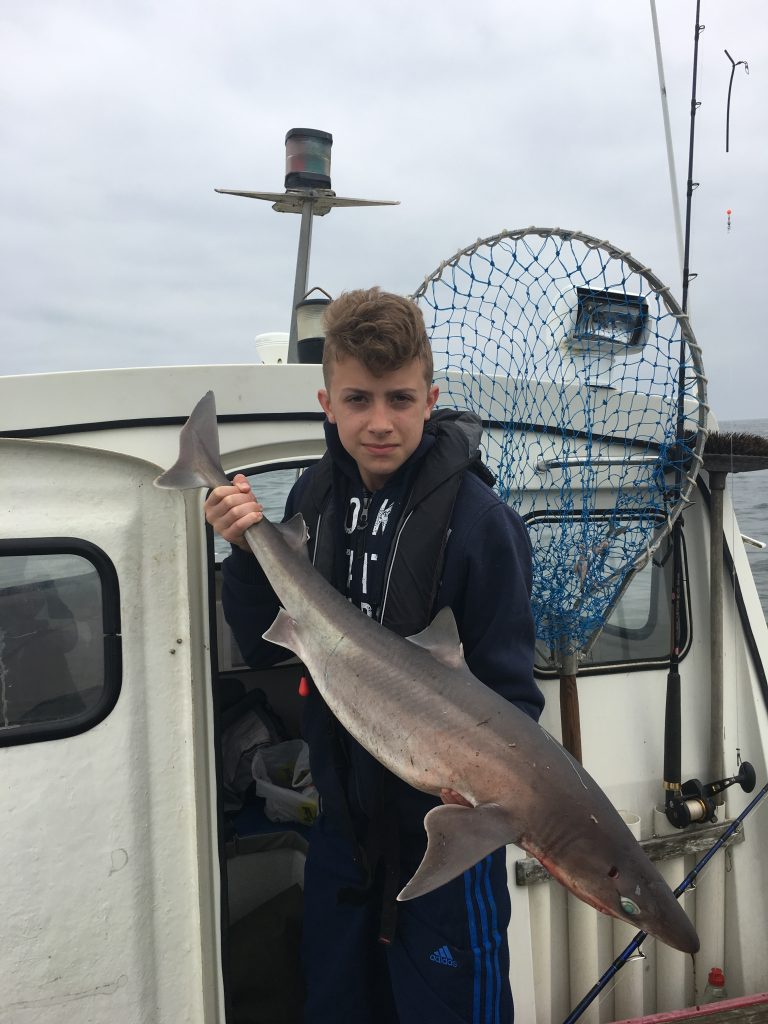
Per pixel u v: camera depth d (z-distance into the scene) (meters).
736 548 2.89
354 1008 2.03
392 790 1.85
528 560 1.86
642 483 2.71
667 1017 2.40
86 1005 1.89
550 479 2.65
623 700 2.72
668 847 2.62
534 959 2.49
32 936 1.85
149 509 2.04
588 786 1.48
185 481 1.91
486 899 1.86
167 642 2.03
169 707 2.03
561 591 2.56
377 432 1.76
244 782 3.34
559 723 2.63
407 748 1.59
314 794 3.11
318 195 3.63
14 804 1.85
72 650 1.94
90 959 1.89
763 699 2.84
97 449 1.98
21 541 1.90
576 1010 2.32
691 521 2.86
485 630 1.79
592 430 2.68
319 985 2.10
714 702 2.75
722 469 2.70
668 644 2.83
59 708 1.92
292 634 1.83
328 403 1.92
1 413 1.99
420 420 1.81
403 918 1.90
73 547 1.94
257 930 2.75
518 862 2.44
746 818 2.76
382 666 1.67
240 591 2.11
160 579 2.04
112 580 1.97
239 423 2.26
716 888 2.73
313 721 2.07
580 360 2.68
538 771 1.46
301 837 3.01
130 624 1.99
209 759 2.09
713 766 2.75
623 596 2.79
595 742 2.67
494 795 1.47
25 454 1.95
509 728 1.52
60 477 1.98
